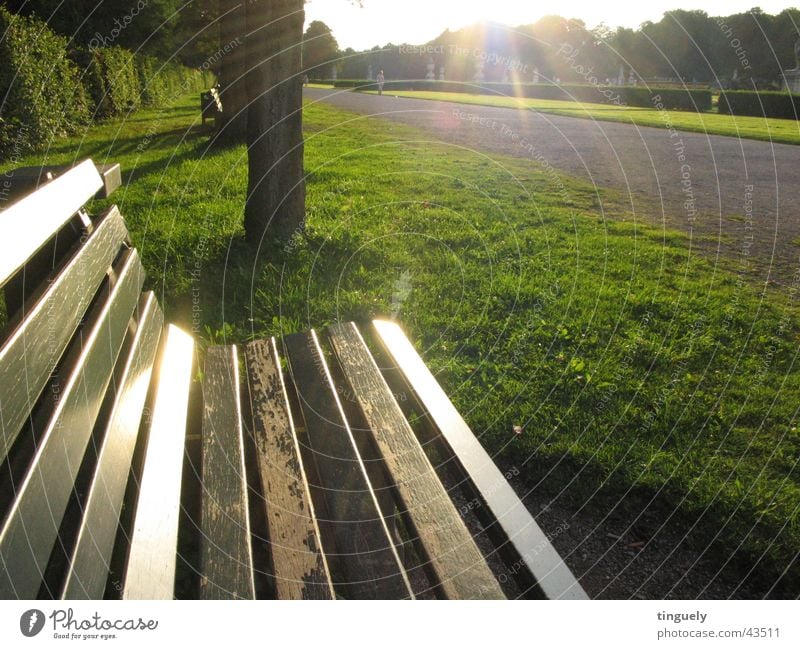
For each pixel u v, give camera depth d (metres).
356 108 24.27
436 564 1.48
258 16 5.60
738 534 2.62
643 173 11.38
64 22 24.38
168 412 2.07
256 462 1.89
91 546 1.25
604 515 2.77
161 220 6.86
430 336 4.28
